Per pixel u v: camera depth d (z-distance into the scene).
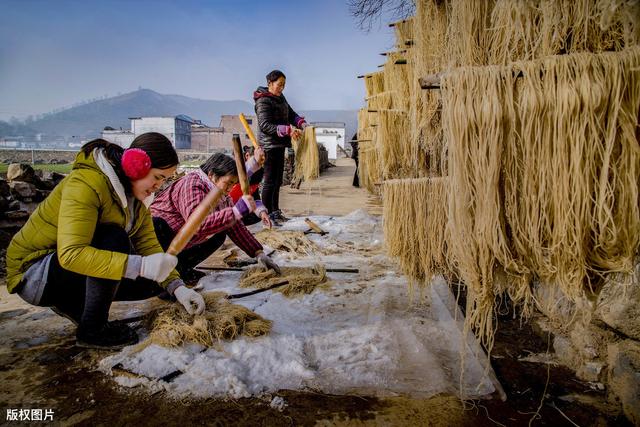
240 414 1.61
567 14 1.38
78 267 1.82
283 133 5.28
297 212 7.18
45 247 2.02
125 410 1.63
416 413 1.61
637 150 1.21
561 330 2.06
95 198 1.88
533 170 1.32
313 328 2.33
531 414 1.60
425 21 2.59
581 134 1.23
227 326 2.18
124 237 2.03
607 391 1.72
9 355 2.05
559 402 1.67
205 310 2.35
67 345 2.15
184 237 1.90
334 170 22.33
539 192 1.31
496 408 1.64
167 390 1.74
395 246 1.94
